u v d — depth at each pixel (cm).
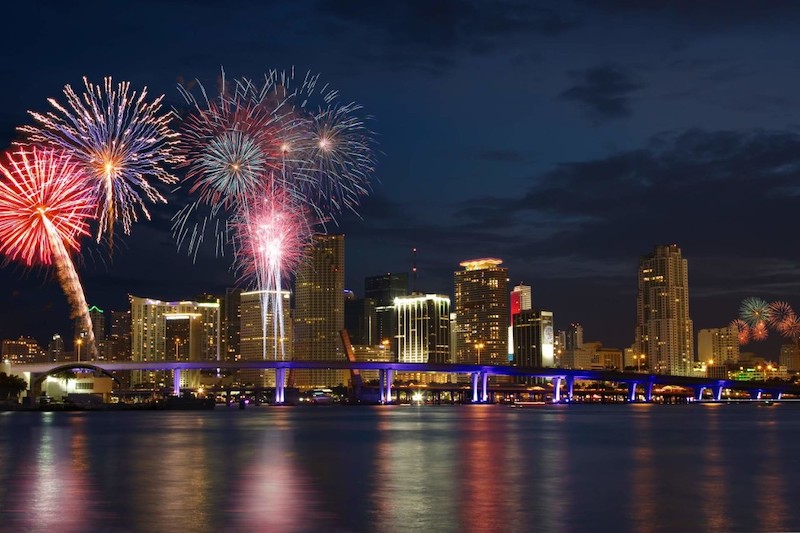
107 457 9012
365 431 15000
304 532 4478
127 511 5128
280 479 6906
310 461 8606
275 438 12675
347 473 7406
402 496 5850
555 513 5147
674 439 12838
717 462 8788
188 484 6506
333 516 4975
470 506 5391
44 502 5497
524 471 7688
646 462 8731
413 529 4591
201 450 10075
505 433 14438
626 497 5900
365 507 5322
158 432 14350
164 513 5056
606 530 4619
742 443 11938
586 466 8256
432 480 6881
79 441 11750
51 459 8738
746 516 5112
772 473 7650
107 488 6244
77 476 7081
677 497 5919
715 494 6116
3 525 4650
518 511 5206
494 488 6350
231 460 8688
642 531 4606
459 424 18400
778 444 11700
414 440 12294
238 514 5028
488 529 4616
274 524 4706
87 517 4909
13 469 7669
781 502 5709
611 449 10644
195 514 5022
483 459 8988
